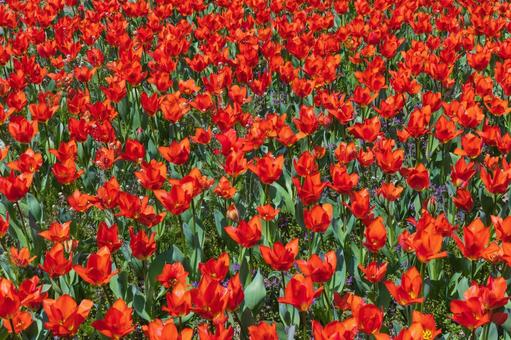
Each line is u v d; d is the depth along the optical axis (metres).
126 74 8.12
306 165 5.64
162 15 11.59
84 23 11.53
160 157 7.55
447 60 8.84
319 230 4.66
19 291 4.03
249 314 4.28
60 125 7.89
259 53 11.20
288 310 4.82
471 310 3.62
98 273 4.15
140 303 4.97
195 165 7.20
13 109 7.29
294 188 6.72
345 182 5.06
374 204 6.27
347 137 8.20
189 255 5.81
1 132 7.93
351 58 9.58
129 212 4.89
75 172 5.88
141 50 9.52
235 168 5.64
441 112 8.20
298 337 4.91
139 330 5.18
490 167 6.11
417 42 9.59
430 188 6.89
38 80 8.60
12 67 10.64
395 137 7.86
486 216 6.01
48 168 7.32
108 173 7.14
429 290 5.11
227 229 4.45
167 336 3.41
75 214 6.62
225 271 4.16
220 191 5.44
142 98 7.24
